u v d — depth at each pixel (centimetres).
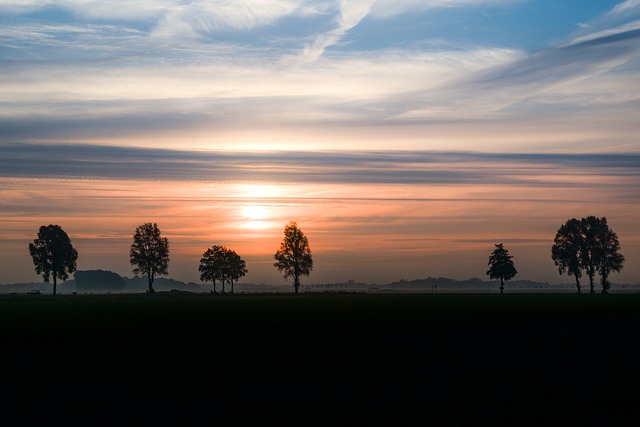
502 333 4959
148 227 18775
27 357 3544
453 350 3794
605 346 3984
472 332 5059
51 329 5375
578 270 18812
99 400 2297
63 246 19012
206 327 5575
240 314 7494
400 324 5919
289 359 3400
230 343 4253
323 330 5278
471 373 2889
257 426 1905
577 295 16738
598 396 2334
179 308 9169
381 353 3653
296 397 2334
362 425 1912
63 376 2861
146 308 9175
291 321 6297
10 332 5094
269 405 2195
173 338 4616
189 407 2167
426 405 2184
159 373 2930
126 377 2816
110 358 3478
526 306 9488
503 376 2802
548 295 16862
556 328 5441
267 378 2772
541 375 2827
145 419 1994
